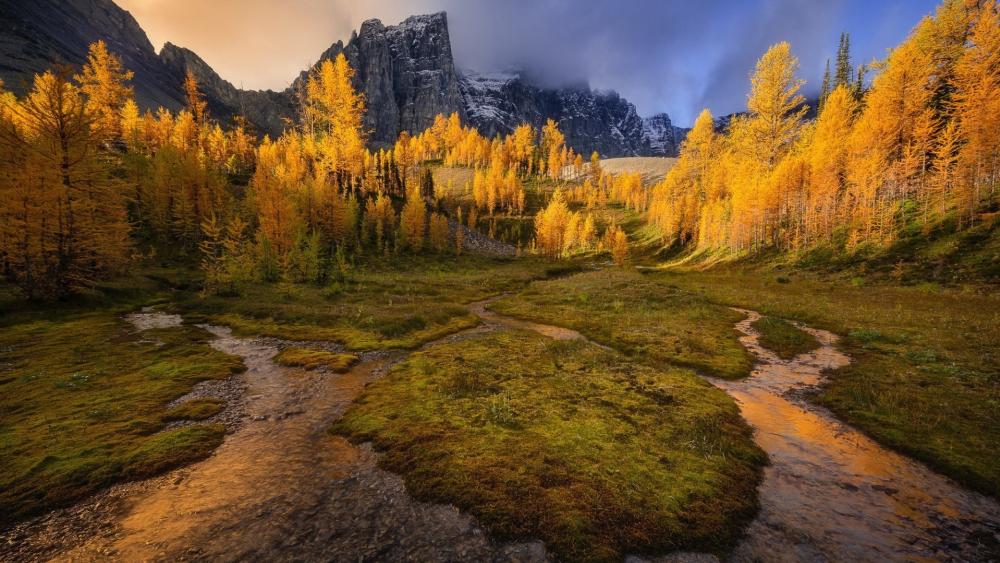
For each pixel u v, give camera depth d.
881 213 57.91
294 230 55.84
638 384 16.00
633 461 10.03
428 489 8.93
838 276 52.44
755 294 43.41
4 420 12.32
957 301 32.84
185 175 64.38
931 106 63.34
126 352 19.84
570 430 11.65
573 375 17.03
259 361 19.77
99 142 31.52
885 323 26.33
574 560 6.95
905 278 45.03
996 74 49.56
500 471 9.49
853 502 8.87
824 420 13.26
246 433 12.06
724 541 7.54
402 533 7.67
